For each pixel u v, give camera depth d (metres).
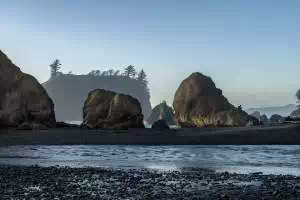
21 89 84.19
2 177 25.27
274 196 18.78
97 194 19.48
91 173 27.28
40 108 84.31
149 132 67.62
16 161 36.34
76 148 50.38
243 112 93.69
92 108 83.75
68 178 25.02
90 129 78.44
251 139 57.66
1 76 83.94
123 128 78.81
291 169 30.11
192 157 39.31
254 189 20.77
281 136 58.66
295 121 83.75
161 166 32.25
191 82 107.12
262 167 31.48
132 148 50.28
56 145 54.66
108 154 42.66
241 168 30.73
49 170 28.73
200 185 22.28
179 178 25.00
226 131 65.19
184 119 106.38
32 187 21.69
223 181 23.72
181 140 58.38
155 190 20.69
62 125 87.75
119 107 81.56
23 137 61.94
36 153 43.81
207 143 56.25
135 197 18.70
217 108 103.44
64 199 18.19
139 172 27.92
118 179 24.59
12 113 80.62
